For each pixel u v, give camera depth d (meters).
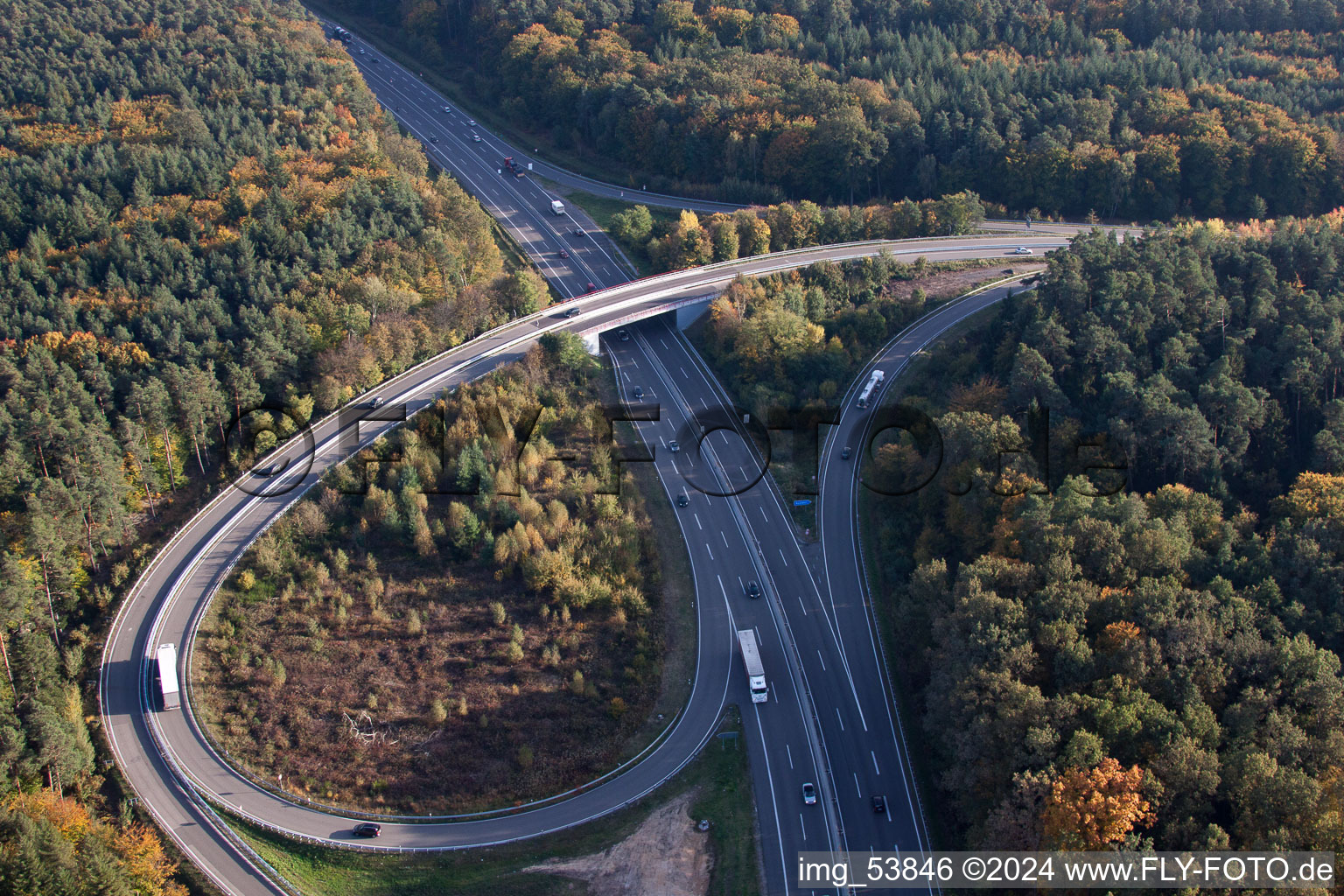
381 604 146.50
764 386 187.00
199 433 166.00
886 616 150.12
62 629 142.12
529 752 130.75
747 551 161.38
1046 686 117.44
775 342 191.25
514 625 144.62
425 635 143.25
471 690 137.12
